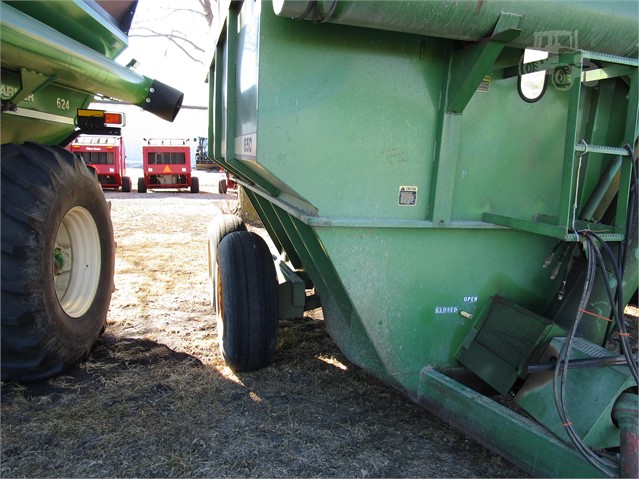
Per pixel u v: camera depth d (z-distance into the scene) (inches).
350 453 101.7
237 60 118.0
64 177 119.6
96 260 142.4
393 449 103.4
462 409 97.0
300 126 90.0
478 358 103.2
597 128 108.0
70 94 176.4
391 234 98.5
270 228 179.8
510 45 86.1
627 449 72.8
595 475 76.2
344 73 90.7
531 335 95.0
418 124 96.0
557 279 110.6
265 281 131.1
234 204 475.5
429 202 99.7
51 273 115.6
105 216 146.8
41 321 112.1
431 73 94.7
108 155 692.1
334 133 92.0
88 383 126.8
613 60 85.0
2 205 107.0
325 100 90.5
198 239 336.2
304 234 109.6
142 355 145.3
